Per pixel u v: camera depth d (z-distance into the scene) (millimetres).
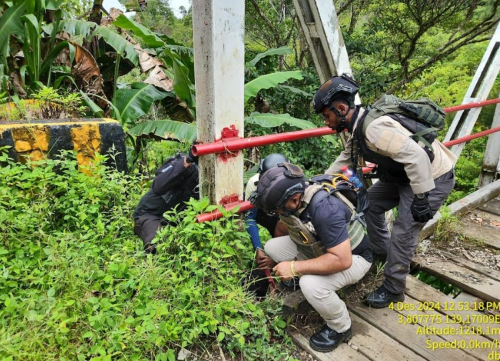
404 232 2445
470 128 4230
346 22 10844
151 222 2719
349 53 8625
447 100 9250
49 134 2826
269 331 2291
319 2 2859
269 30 9383
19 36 4066
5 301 1822
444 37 9883
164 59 5156
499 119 4695
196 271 2098
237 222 2418
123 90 4785
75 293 1954
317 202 1973
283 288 2668
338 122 2262
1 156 2578
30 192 2586
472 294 2807
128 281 2033
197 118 2240
